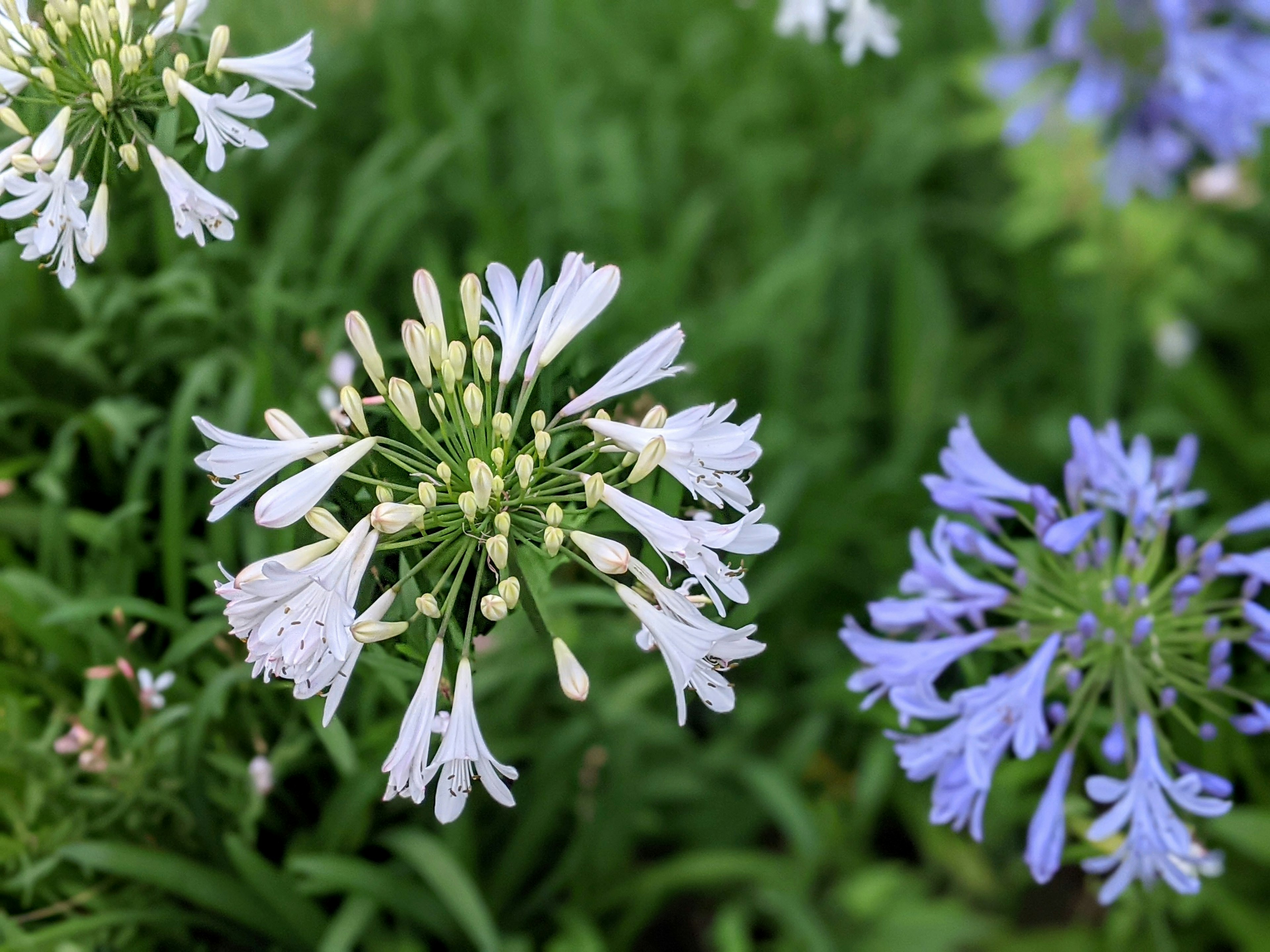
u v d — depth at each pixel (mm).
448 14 998
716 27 1069
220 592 466
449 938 686
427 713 479
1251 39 793
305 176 841
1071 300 980
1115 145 868
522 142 940
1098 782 534
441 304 482
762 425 842
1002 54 970
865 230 972
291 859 648
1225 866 746
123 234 735
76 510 722
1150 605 555
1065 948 752
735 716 796
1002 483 569
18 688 660
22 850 627
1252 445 900
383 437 491
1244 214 1005
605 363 544
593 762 730
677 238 910
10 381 726
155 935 659
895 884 770
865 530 840
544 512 497
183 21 528
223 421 676
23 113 527
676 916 791
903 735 562
